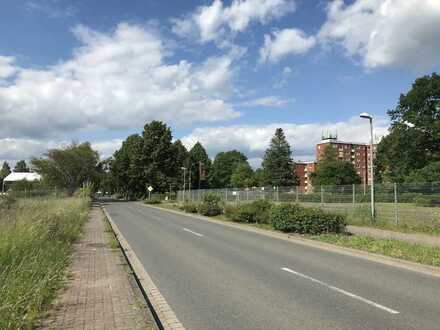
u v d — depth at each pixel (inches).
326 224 707.4
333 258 486.0
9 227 398.6
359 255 510.9
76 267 411.5
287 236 708.0
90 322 236.7
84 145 3009.4
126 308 265.6
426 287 336.5
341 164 4158.5
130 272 387.2
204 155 4608.8
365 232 734.5
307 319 251.4
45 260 356.8
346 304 285.1
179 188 3641.7
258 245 606.5
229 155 5339.6
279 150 4355.3
